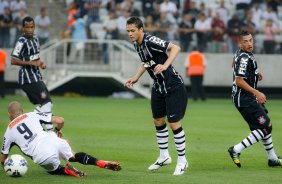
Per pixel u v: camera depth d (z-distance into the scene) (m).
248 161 32.03
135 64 77.44
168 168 29.72
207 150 35.72
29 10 84.38
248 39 29.12
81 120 50.50
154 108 28.33
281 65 79.12
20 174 26.44
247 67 29.27
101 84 81.25
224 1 82.94
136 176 27.08
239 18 79.50
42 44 79.06
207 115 55.72
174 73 27.55
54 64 76.56
